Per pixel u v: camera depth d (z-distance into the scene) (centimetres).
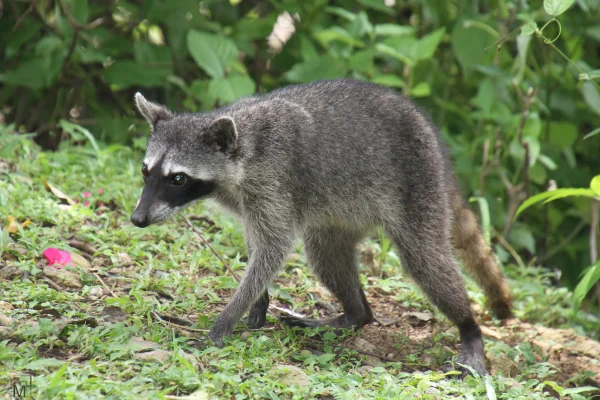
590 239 1409
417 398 746
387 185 965
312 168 930
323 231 980
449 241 974
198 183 901
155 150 899
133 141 1391
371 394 731
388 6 1583
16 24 1446
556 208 1530
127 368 709
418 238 963
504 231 1398
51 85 1470
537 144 1372
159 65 1439
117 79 1421
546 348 1051
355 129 953
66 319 797
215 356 782
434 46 1389
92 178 1189
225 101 1339
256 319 934
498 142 1414
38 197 1062
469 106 1557
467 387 802
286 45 1549
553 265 1538
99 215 1103
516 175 1433
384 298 1091
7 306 809
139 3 1547
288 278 1079
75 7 1397
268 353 799
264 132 915
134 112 1555
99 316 835
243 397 686
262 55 1584
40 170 1186
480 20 1478
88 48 1444
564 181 1496
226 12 1543
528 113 1432
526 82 1511
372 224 979
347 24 1530
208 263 1027
